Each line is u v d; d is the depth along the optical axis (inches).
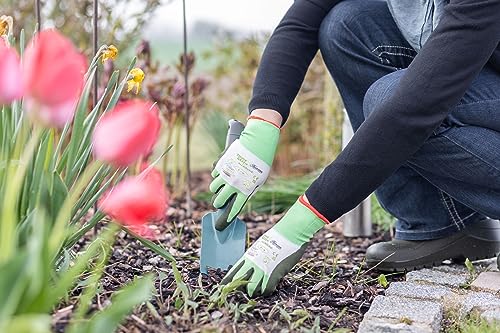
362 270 82.5
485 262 84.4
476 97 70.9
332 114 132.5
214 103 160.4
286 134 152.4
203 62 163.0
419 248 81.5
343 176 64.5
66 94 42.8
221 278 71.1
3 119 56.9
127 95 118.7
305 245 67.2
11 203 48.2
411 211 81.7
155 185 47.3
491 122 71.2
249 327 60.5
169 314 61.5
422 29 72.1
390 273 81.7
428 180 76.7
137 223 47.4
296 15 79.4
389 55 80.1
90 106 114.5
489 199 73.6
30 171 58.3
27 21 136.8
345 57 80.0
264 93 74.4
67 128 63.1
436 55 63.7
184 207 118.6
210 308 62.8
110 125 43.8
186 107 109.7
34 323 39.1
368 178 64.4
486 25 63.6
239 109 155.5
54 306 59.1
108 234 52.9
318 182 65.7
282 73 75.9
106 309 54.6
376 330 61.4
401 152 64.3
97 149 44.4
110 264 77.4
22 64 62.4
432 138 71.6
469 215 81.3
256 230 104.9
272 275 66.2
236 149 72.1
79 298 60.7
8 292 41.0
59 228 49.6
